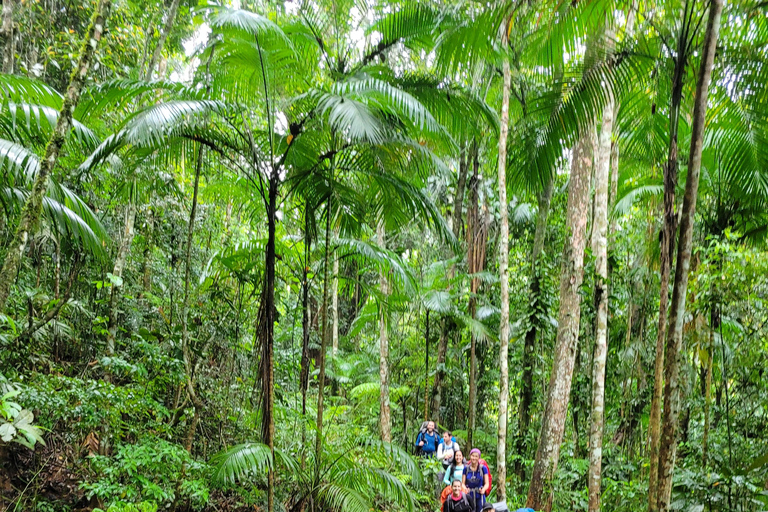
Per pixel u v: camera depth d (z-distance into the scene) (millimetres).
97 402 4523
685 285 3635
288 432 6441
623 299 8594
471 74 6398
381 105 5000
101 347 6176
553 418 7418
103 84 4543
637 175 9648
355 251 5930
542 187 5918
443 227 5840
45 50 6898
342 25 5828
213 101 4551
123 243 6027
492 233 12484
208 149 5371
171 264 7668
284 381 7887
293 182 5664
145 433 5176
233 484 5340
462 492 6223
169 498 4629
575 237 7551
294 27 5340
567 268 7559
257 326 4988
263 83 4930
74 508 4949
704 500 5602
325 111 4883
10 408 3213
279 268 6984
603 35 4812
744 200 6387
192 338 6004
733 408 7531
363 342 14914
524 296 10852
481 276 9445
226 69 5039
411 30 5824
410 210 6074
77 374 6098
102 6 3920
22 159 3918
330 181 5473
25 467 5223
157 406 5066
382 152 5500
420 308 10766
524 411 9602
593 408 5414
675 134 4129
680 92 4133
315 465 5277
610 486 6836
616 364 8734
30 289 5578
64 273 7262
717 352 7113
